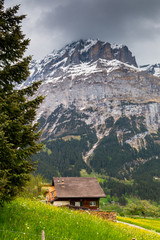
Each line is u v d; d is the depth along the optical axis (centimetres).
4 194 1198
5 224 1047
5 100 1298
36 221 1198
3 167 1206
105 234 1348
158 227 5234
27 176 1245
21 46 1466
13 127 1254
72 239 1083
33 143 1340
